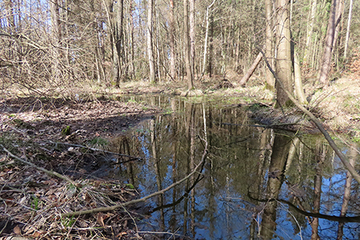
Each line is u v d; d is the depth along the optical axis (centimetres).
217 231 198
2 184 218
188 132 542
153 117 683
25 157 269
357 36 2100
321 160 365
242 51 2355
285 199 255
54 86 529
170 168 336
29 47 491
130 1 2188
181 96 1288
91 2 1376
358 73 939
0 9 464
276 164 352
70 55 555
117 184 267
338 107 572
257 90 1189
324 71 1074
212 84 1705
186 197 256
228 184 290
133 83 1875
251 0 1956
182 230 197
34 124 427
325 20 1656
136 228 189
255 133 535
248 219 218
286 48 608
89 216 195
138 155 380
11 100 600
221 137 504
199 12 2120
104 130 492
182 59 2264
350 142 437
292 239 188
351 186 280
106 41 1440
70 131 428
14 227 169
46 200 203
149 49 1814
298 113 571
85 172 291
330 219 218
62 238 164
